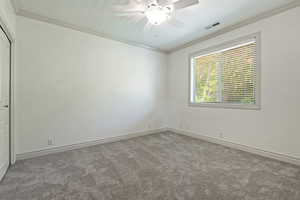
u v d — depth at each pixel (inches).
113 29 124.5
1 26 74.5
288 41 92.4
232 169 84.8
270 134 100.4
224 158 100.4
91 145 128.3
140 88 160.9
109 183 71.3
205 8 95.5
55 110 111.4
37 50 103.8
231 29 120.5
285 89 93.9
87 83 125.8
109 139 138.9
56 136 111.8
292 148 91.1
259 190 65.5
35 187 68.1
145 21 111.8
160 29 125.2
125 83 149.3
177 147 123.6
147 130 167.0
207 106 141.1
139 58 159.9
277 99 97.2
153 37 141.7
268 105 101.3
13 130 92.0
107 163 93.1
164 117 182.4
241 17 106.6
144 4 91.2
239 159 98.6
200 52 146.6
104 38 134.8
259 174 79.0
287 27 92.6
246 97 114.7
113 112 141.4
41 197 61.4
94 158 100.9
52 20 107.7
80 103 122.5
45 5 91.6
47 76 107.9
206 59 144.9
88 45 125.9
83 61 123.5
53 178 75.7
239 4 91.5
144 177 76.7
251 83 111.7
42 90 106.2
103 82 134.7
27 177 76.6
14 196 61.9
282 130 95.0
